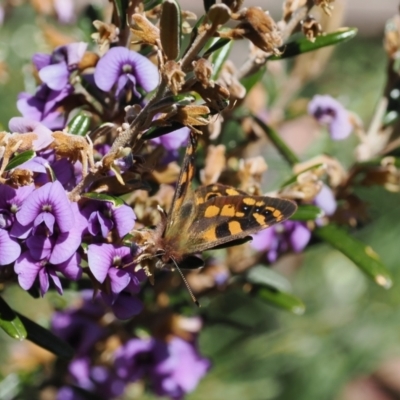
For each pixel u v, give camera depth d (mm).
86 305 409
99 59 358
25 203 338
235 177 382
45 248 339
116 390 416
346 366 516
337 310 556
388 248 542
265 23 334
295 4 369
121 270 344
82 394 415
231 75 380
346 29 374
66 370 416
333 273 576
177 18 334
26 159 338
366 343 523
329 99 395
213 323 416
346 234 391
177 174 366
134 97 356
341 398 645
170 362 405
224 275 406
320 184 379
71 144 341
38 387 417
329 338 526
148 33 338
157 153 359
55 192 338
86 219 342
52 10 433
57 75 357
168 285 400
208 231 347
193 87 340
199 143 381
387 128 398
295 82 447
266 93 447
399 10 399
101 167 341
